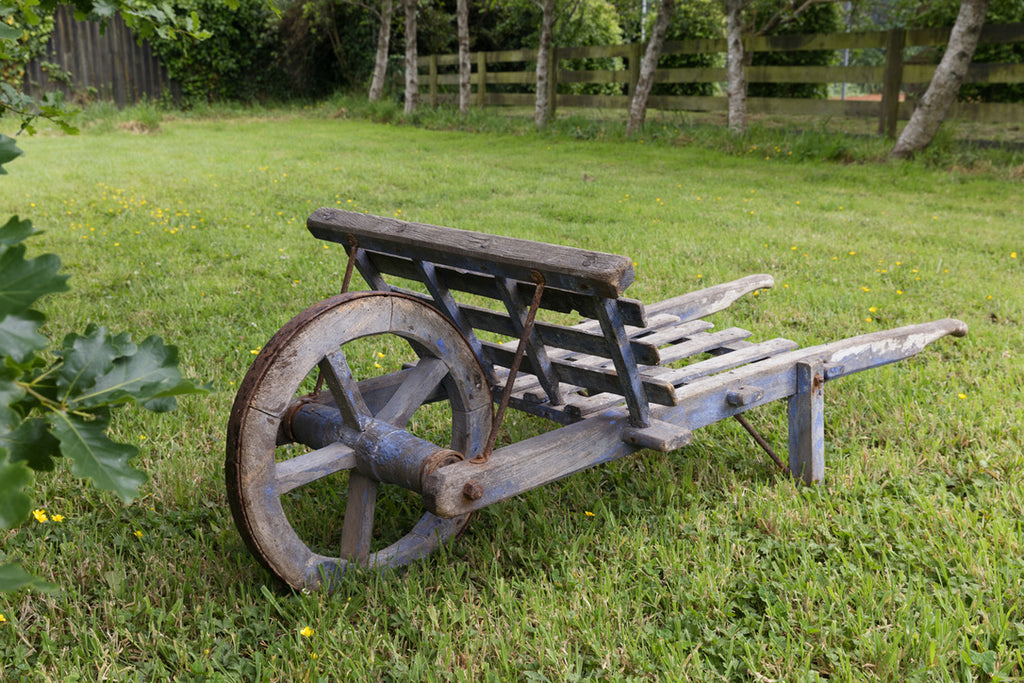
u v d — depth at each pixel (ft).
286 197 33.17
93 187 33.68
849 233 27.12
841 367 11.24
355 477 8.89
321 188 35.29
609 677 7.32
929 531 9.71
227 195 33.09
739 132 49.67
